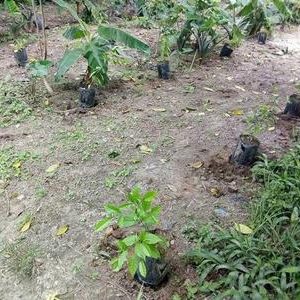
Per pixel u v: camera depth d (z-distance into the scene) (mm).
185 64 3312
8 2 3068
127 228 1574
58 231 1606
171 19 3424
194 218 1643
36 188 1839
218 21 3209
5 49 3559
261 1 3844
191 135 2262
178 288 1350
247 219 1629
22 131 2271
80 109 2496
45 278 1420
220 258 1359
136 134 2258
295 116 2477
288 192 1667
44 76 2652
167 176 1905
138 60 3270
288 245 1395
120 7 4758
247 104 2666
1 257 1507
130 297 1337
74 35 2545
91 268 1444
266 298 1184
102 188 1831
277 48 3934
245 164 1949
